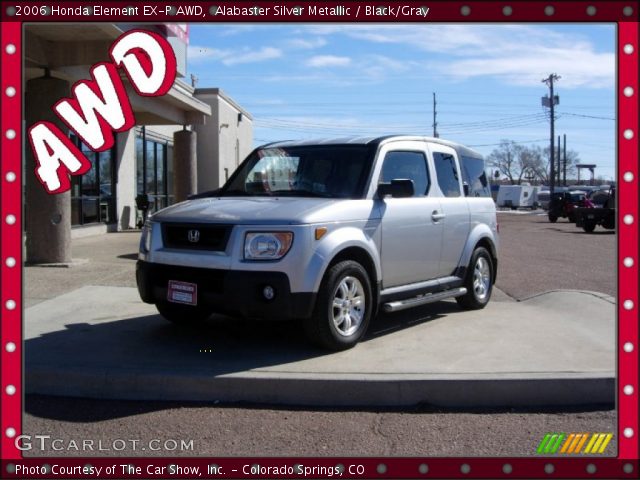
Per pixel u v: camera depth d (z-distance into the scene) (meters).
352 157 6.61
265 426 4.64
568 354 5.85
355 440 4.42
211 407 4.98
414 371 5.27
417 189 7.08
